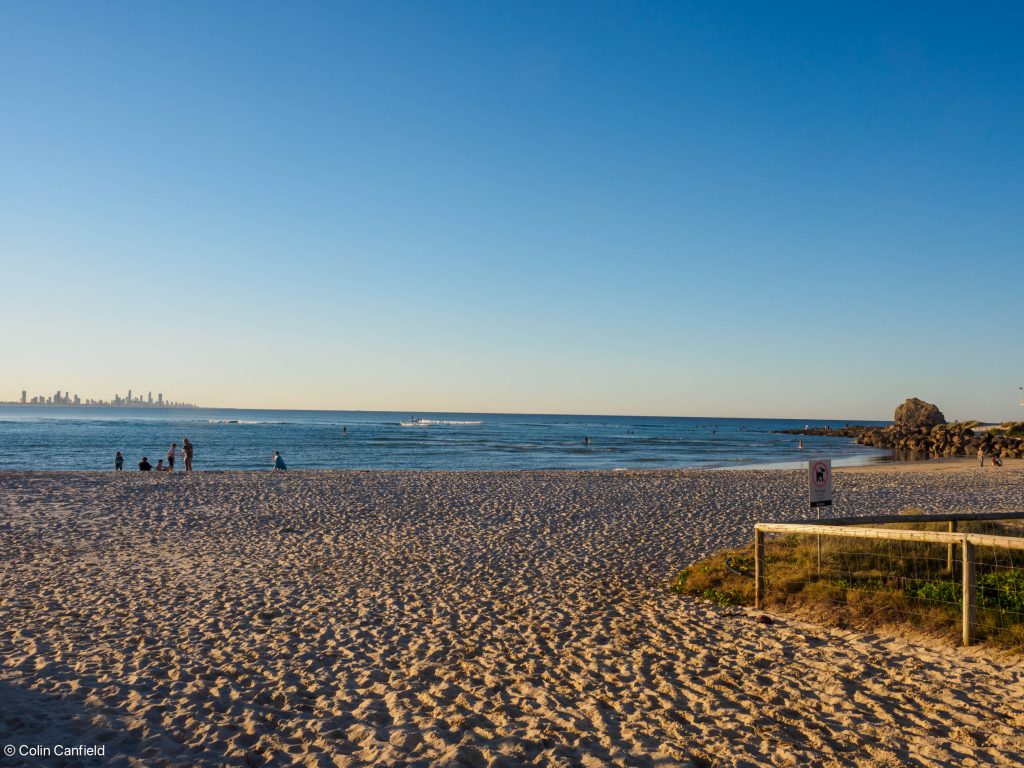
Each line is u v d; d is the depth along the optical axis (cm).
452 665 702
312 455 5441
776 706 575
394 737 520
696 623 842
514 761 479
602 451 6419
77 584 1062
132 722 542
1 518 1733
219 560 1263
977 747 484
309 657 728
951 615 764
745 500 2189
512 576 1137
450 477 2928
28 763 461
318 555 1315
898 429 8706
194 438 7625
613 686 636
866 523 966
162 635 800
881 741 500
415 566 1217
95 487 2362
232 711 575
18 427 9931
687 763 470
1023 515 970
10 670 664
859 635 757
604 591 1031
